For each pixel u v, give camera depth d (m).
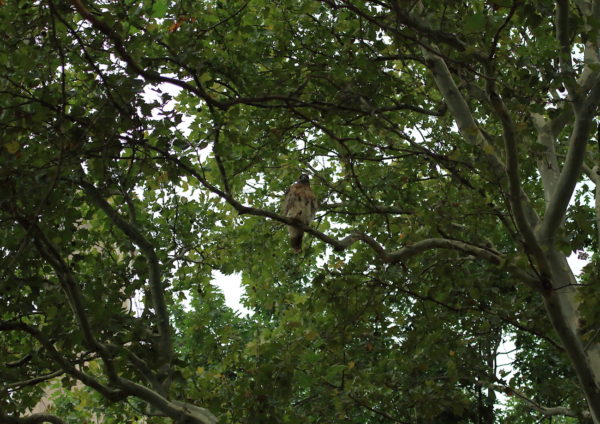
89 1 8.21
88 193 8.38
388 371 10.72
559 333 8.32
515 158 7.63
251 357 10.09
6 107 6.96
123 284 9.73
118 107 7.12
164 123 7.86
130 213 9.03
